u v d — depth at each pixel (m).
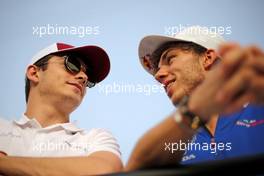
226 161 0.82
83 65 3.09
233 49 0.69
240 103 0.70
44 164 2.56
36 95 3.06
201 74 2.74
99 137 2.85
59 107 3.02
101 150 2.70
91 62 3.12
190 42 2.84
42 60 3.11
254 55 0.68
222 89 0.70
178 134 0.98
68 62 3.07
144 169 0.95
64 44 3.17
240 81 0.67
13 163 2.60
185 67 2.79
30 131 2.93
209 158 2.64
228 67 0.68
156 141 1.00
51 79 3.04
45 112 3.02
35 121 2.95
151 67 2.98
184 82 2.77
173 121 0.96
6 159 2.63
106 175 1.06
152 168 0.93
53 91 3.01
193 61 2.78
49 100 3.02
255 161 0.79
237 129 2.69
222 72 0.69
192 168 0.85
